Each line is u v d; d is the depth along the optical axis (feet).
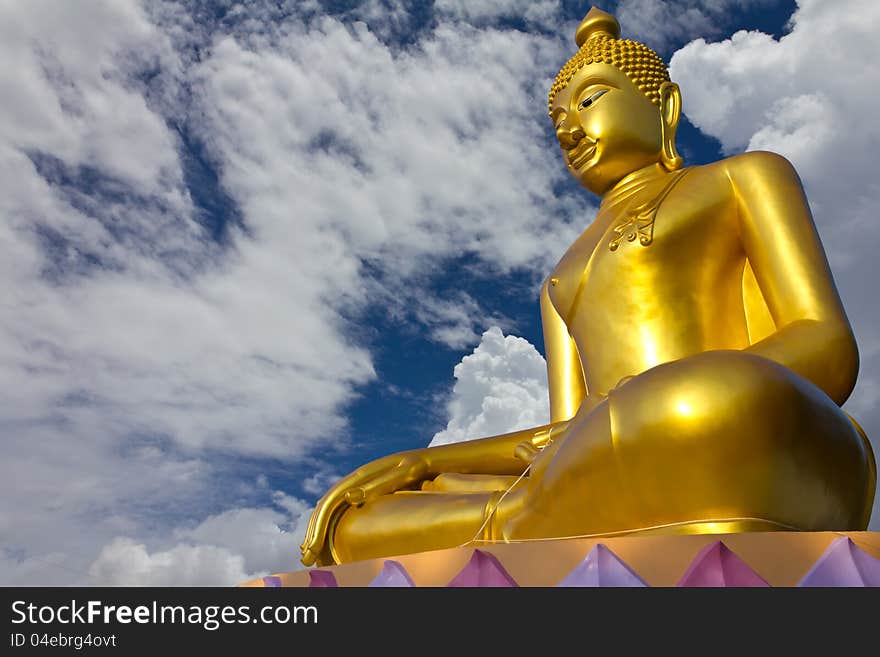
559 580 11.96
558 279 23.53
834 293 19.65
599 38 25.80
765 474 14.07
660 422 14.24
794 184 21.26
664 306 21.16
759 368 14.49
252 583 13.99
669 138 24.64
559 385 25.04
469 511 18.34
